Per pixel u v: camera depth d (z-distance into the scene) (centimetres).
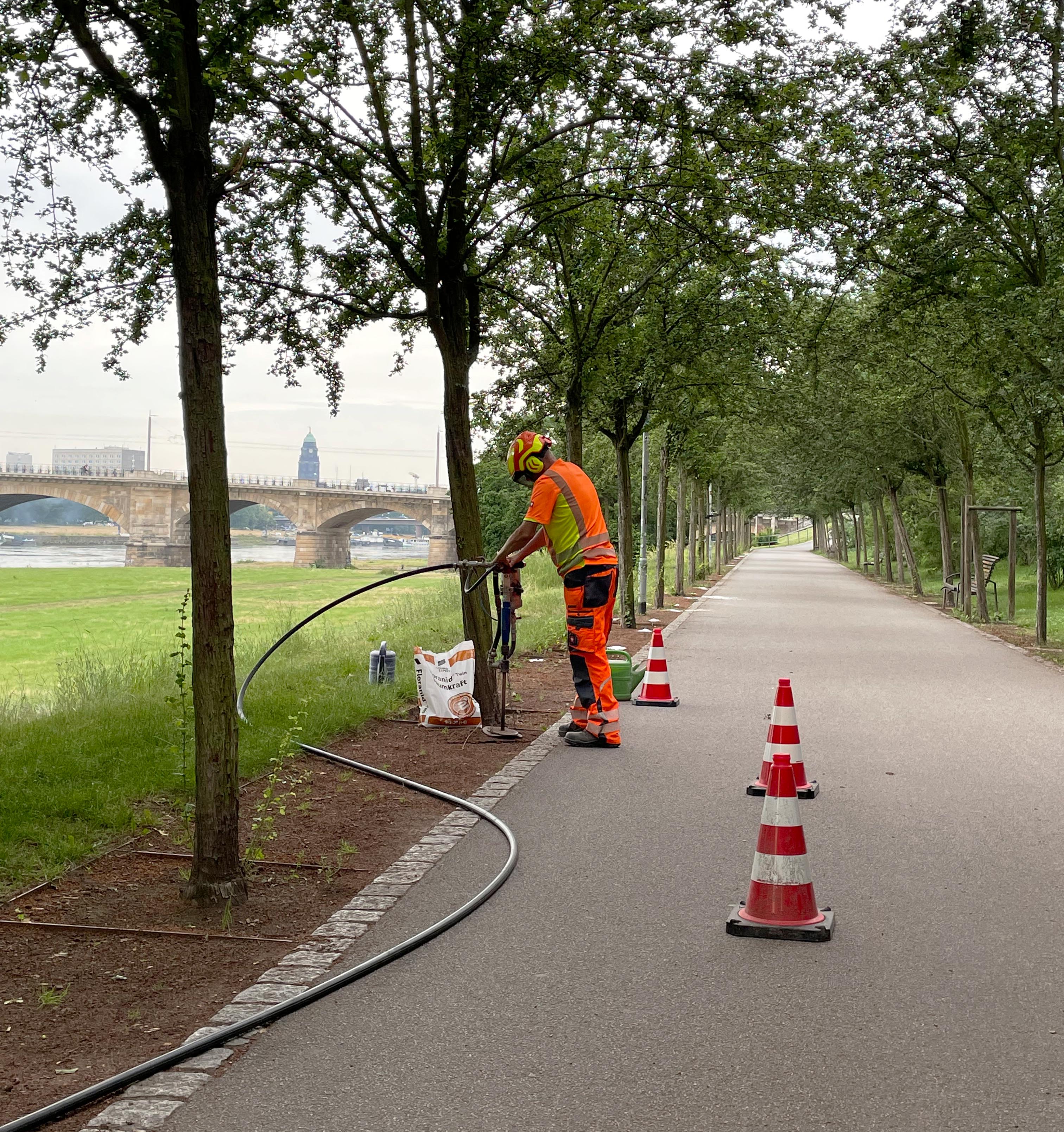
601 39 966
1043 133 1642
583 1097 348
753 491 5775
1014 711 1187
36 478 12888
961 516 3459
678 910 537
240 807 747
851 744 986
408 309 1155
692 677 1468
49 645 3466
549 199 1099
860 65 1350
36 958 473
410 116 1069
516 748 974
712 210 1119
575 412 1766
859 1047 384
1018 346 1728
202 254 553
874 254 1497
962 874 596
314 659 1684
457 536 1090
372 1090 353
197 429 552
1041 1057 377
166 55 545
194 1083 358
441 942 491
